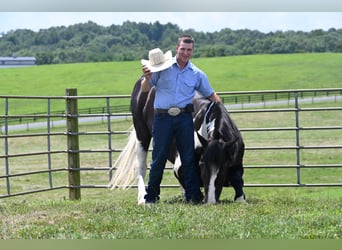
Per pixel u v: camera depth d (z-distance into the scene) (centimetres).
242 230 733
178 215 823
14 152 3306
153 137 982
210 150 908
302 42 11938
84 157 2889
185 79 965
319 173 2297
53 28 13762
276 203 974
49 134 1303
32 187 2081
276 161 2548
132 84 8412
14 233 757
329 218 793
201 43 12912
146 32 12812
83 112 5878
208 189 910
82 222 805
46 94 7900
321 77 8369
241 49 11894
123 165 1125
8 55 13325
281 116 4528
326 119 4384
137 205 970
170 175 2070
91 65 9944
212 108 982
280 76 8488
